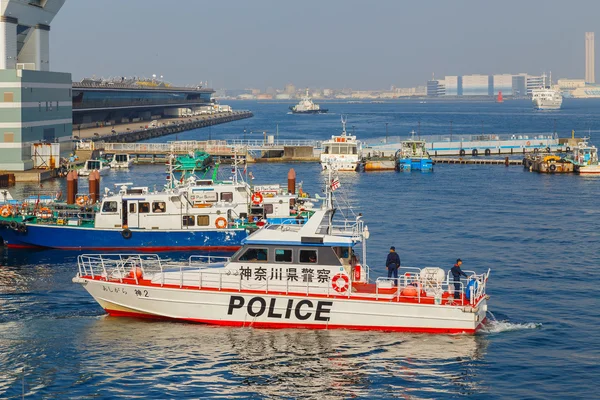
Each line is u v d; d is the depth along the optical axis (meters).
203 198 61.91
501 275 51.56
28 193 91.62
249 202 62.47
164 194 59.84
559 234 66.50
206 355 35.78
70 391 32.38
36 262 55.47
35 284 48.78
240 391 32.47
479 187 101.94
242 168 125.94
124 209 59.69
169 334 38.19
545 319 41.56
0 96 105.50
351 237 39.34
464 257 57.09
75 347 36.78
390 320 38.09
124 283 39.72
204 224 59.72
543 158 126.19
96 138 155.25
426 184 105.44
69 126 127.31
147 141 191.25
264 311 38.50
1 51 108.75
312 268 38.31
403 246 61.03
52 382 33.19
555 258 56.81
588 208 82.25
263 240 38.53
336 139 124.69
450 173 121.50
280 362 35.06
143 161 137.50
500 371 34.38
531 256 57.53
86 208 62.12
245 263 38.78
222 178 108.94
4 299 45.06
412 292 38.31
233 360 35.28
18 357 35.69
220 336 37.84
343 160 123.00
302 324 38.44
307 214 62.88
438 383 33.22
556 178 113.31
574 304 44.53
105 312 41.94
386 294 38.47
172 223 59.66
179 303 39.12
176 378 33.56
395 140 163.25
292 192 73.62
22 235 59.91
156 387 32.75
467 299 38.75
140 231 59.47
